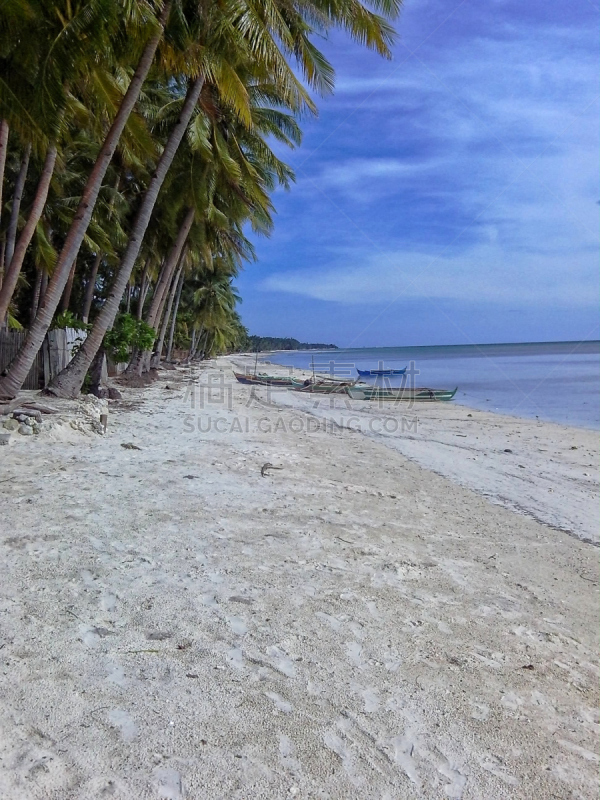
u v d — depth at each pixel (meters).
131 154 17.55
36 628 3.24
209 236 25.34
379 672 3.20
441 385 34.34
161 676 2.91
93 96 12.55
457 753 2.59
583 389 31.17
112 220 20.64
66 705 2.58
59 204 18.36
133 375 24.09
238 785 2.22
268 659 3.20
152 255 27.11
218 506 6.29
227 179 19.22
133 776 2.19
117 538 4.91
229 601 3.90
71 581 3.94
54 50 9.29
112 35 9.98
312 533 5.68
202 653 3.18
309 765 2.39
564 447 14.00
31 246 19.45
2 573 3.96
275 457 9.84
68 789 2.08
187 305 48.00
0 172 11.31
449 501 8.03
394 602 4.21
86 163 19.72
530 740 2.75
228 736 2.51
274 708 2.75
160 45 11.56
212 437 11.36
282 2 11.74
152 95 19.38
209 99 15.94
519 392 29.78
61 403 10.77
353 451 11.71
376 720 2.76
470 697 3.05
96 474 7.13
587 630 4.15
